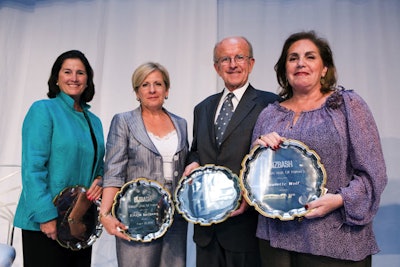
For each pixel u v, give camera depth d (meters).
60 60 1.89
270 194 1.33
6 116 2.96
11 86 2.98
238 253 1.62
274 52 2.86
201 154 1.76
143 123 1.75
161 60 2.93
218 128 1.78
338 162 1.28
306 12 2.87
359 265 1.26
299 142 1.32
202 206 1.58
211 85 2.85
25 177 1.66
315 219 1.27
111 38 2.97
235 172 1.65
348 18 2.85
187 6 2.94
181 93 2.88
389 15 2.84
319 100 1.42
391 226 2.68
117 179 1.67
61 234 1.67
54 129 1.76
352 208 1.21
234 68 1.79
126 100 2.92
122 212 1.62
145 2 2.98
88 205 1.76
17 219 1.74
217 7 2.94
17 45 3.03
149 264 1.64
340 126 1.29
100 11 3.00
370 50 2.82
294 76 1.42
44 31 3.03
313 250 1.26
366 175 1.25
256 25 2.90
